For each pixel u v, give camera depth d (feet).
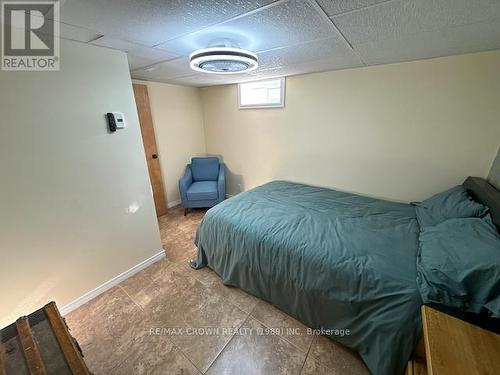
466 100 6.09
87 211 5.89
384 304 3.93
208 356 4.66
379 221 6.11
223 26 4.01
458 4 3.12
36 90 4.71
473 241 3.88
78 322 5.47
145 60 6.66
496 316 3.03
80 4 3.21
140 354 4.71
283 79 9.28
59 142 5.17
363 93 7.63
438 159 6.82
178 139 12.12
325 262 4.66
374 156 7.93
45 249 5.29
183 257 8.09
